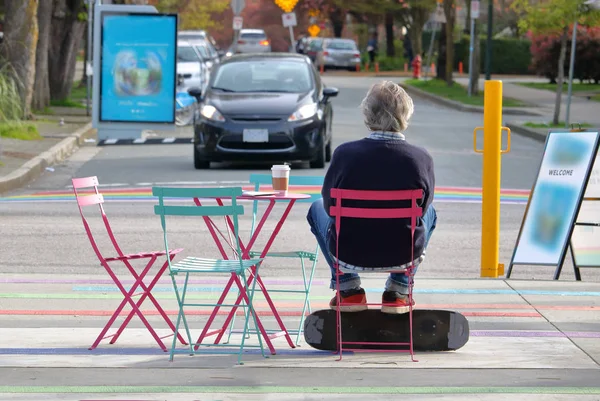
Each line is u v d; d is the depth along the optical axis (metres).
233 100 40.59
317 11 166.62
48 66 70.81
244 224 27.84
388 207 14.23
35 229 26.73
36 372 13.92
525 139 56.44
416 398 12.85
